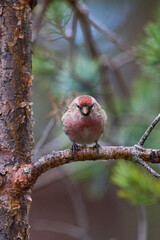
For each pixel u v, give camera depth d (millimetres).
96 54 8852
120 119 8859
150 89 9219
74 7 7738
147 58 7246
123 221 13609
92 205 13633
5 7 4984
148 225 12398
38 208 13773
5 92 4910
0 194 4703
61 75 8609
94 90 8734
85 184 10930
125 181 6043
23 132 4953
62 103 7312
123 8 14883
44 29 7688
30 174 4730
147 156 4934
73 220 13742
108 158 5008
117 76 9672
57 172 9750
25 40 5078
